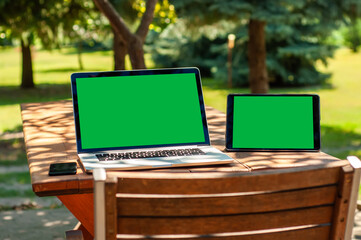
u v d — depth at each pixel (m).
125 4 7.59
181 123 2.29
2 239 3.85
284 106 2.32
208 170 1.97
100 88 2.25
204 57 24.00
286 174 1.36
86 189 1.82
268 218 1.38
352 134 10.55
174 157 2.10
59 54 43.88
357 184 1.42
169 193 1.32
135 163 2.00
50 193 1.80
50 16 11.66
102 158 2.07
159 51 23.88
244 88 20.67
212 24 9.45
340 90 19.72
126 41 4.59
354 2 9.55
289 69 20.33
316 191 1.41
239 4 8.98
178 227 1.35
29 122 3.05
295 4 9.27
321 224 1.45
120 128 2.23
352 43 36.38
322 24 10.23
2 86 21.39
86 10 11.69
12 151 8.80
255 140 2.31
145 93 2.28
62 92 19.50
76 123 2.19
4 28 12.03
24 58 20.58
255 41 11.26
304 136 2.31
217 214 1.35
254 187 1.34
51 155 2.20
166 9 8.00
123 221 1.34
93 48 47.72
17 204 5.05
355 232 3.84
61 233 4.02
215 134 2.72
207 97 18.22
